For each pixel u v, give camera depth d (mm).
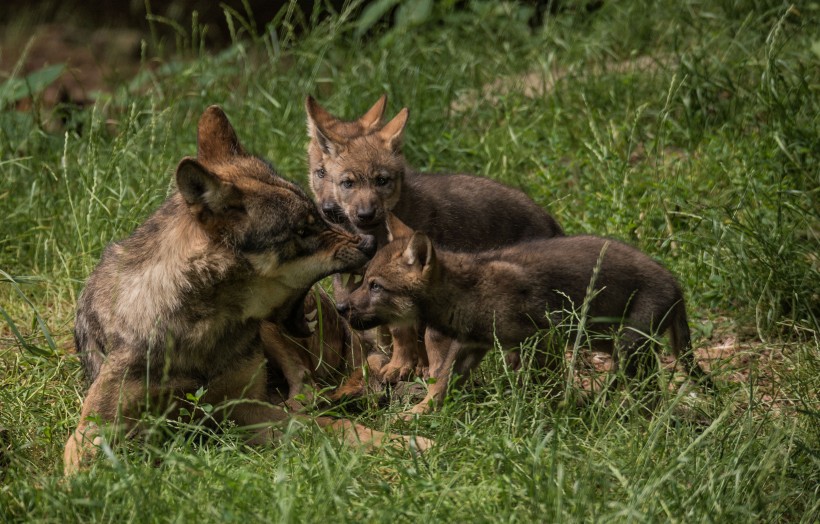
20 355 12344
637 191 16094
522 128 18828
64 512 8352
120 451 9898
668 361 12930
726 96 19188
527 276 11633
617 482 9094
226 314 10266
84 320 11078
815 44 17188
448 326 11875
